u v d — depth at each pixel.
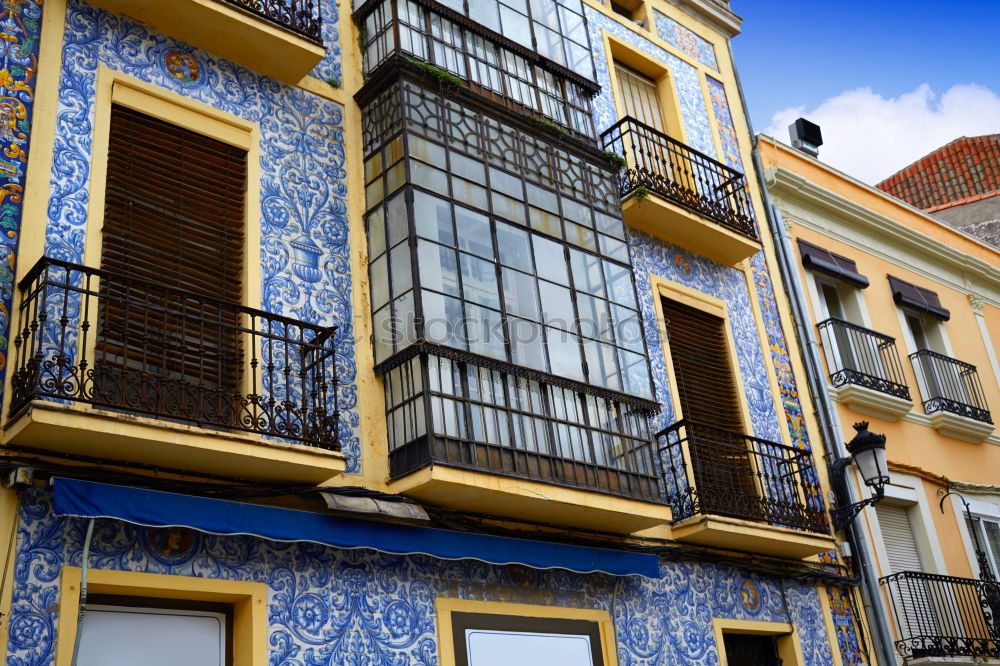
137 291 7.91
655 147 13.29
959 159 25.94
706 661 10.13
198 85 8.98
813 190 15.10
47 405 6.52
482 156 9.79
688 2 15.23
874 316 15.37
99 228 7.81
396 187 9.24
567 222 10.17
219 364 7.48
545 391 9.15
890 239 16.53
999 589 13.79
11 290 7.20
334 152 9.64
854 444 11.72
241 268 8.63
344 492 7.94
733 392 12.34
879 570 12.64
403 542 8.09
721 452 11.45
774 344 13.27
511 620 8.78
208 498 7.27
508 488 8.44
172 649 7.14
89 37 8.43
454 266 8.99
